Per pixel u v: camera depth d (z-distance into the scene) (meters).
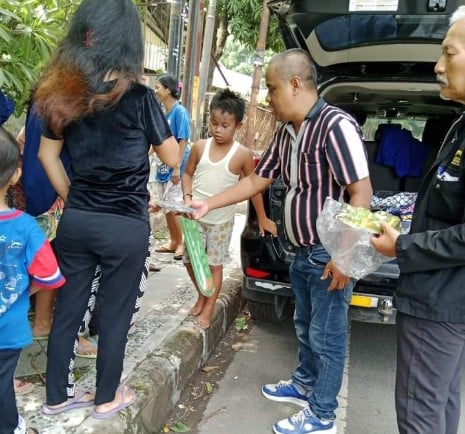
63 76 1.76
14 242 1.70
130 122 1.87
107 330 2.01
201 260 2.65
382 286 2.72
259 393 2.78
